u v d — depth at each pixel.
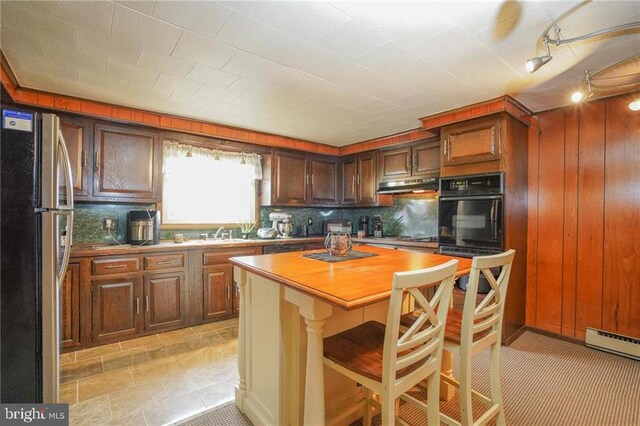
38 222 1.47
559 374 2.34
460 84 2.47
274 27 1.72
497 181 2.80
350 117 3.32
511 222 2.88
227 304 3.49
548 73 2.27
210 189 3.96
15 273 1.42
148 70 2.23
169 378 2.29
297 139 4.34
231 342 2.90
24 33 1.77
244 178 4.19
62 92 2.62
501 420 1.68
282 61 2.10
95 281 2.76
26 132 1.45
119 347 2.77
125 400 2.02
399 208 4.54
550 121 3.05
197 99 2.80
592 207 2.83
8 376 1.42
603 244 2.77
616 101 2.70
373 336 1.55
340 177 4.93
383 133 4.01
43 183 1.48
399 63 2.12
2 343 1.41
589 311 2.84
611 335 2.68
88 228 3.14
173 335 3.04
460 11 1.57
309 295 1.31
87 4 1.53
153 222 3.19
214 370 2.41
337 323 1.74
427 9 1.56
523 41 1.85
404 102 2.87
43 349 1.47
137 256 2.96
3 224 1.40
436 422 1.39
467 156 3.01
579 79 2.37
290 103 2.90
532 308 3.16
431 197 4.18
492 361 1.70
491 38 1.82
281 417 1.59
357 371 1.27
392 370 1.16
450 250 3.14
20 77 2.33
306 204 4.53
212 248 3.39
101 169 2.96
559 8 1.55
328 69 2.21
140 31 1.75
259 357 1.79
